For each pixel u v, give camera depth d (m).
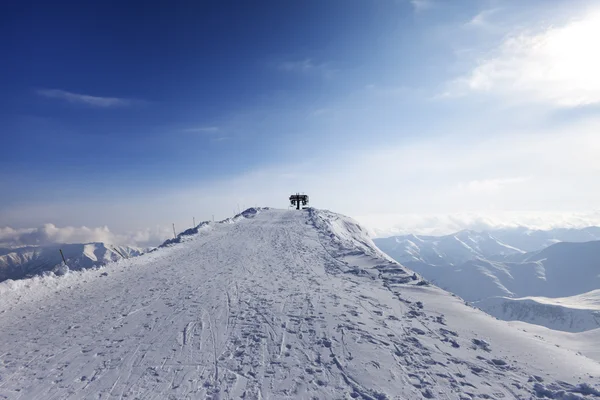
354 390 6.20
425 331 8.75
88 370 7.45
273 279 15.20
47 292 15.09
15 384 6.98
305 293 12.63
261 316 10.30
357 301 11.45
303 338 8.54
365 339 8.30
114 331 9.80
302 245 25.61
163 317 10.77
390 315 10.00
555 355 7.36
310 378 6.66
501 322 9.73
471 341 8.14
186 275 17.20
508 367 6.88
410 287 13.03
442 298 11.59
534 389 6.05
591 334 9.07
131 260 22.02
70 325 10.56
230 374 6.93
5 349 8.91
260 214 56.16
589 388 5.76
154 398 6.18
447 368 6.87
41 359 8.16
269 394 6.16
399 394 5.99
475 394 5.95
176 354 8.00
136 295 13.79
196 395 6.23
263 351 7.92
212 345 8.40
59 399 6.34
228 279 15.61
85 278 17.72
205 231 36.06
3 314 12.18
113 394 6.40
